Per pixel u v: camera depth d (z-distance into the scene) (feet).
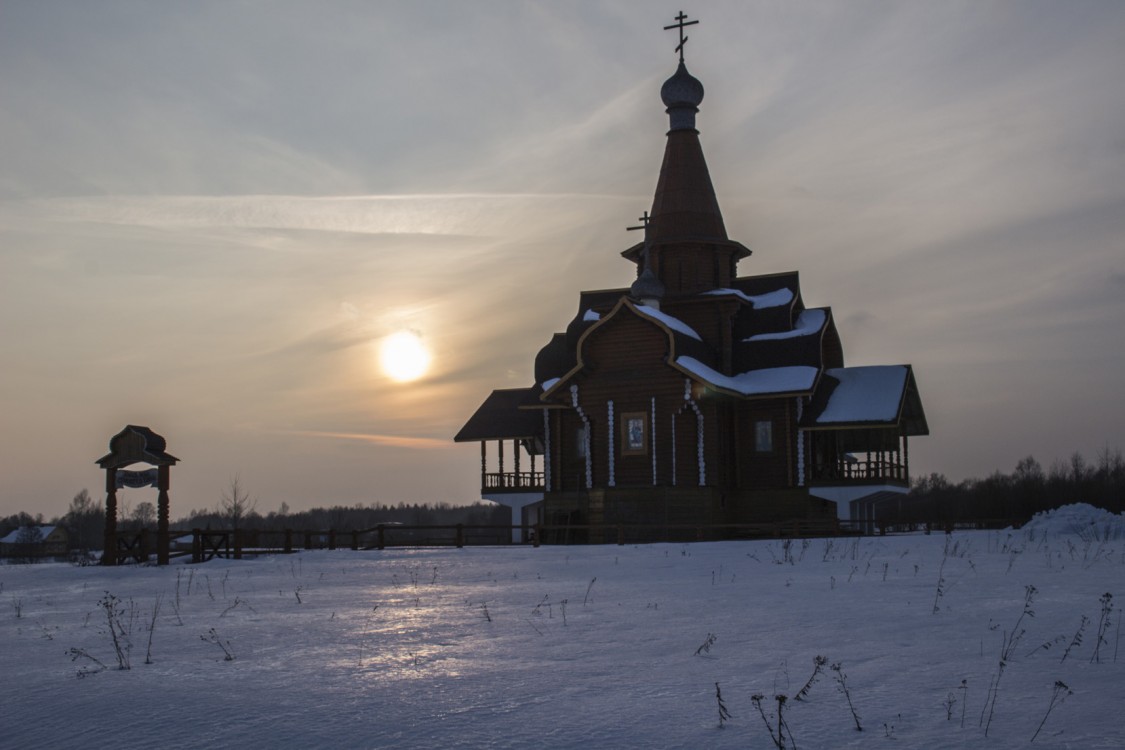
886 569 78.48
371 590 78.79
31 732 33.71
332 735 31.96
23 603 77.71
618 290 198.08
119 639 53.52
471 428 193.26
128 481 123.85
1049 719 31.91
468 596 71.41
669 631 50.78
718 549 114.52
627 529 156.66
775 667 40.70
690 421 163.53
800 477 168.55
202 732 32.78
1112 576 73.00
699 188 191.21
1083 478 389.60
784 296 187.52
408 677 40.19
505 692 37.14
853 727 31.55
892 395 170.71
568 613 59.16
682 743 30.45
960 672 38.96
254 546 142.82
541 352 193.98
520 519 192.85
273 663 44.21
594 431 167.02
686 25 196.65
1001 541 119.75
